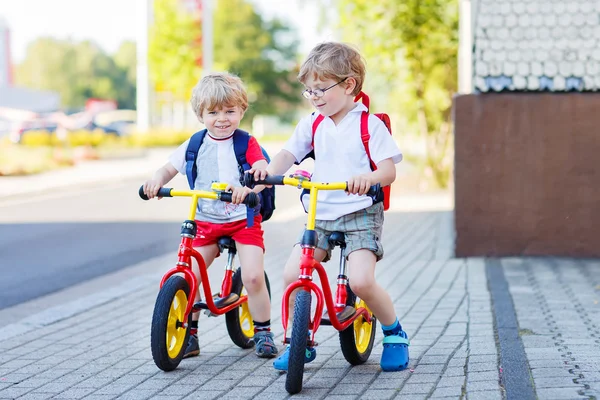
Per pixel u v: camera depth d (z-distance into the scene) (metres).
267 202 5.82
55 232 13.90
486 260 10.05
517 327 6.39
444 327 6.55
